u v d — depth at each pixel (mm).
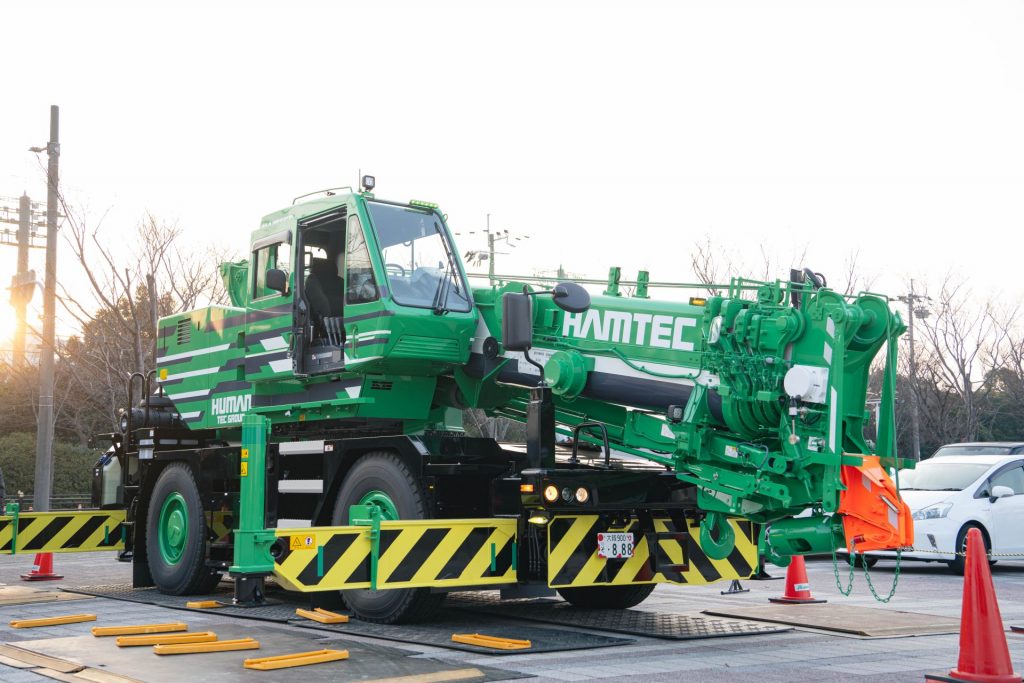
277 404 10117
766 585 12906
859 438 6887
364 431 9719
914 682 6070
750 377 7066
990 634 5590
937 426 34281
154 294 22891
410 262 8969
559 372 8008
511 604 10320
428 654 6980
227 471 10094
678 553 8391
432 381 9344
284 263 9914
